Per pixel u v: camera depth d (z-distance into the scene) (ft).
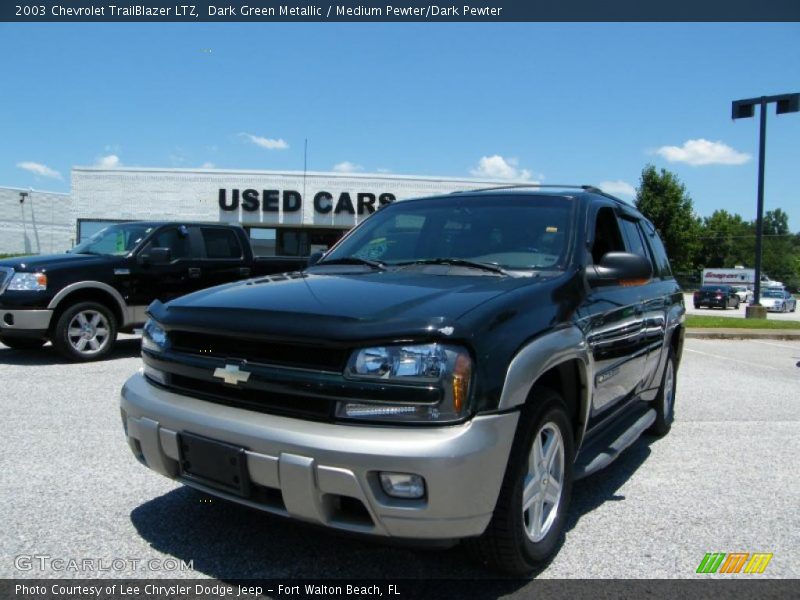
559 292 9.91
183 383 9.31
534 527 9.14
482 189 14.06
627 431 13.11
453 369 7.65
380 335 7.73
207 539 10.12
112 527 10.50
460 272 10.80
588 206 12.33
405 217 13.39
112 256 27.04
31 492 11.92
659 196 167.53
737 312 109.09
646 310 13.99
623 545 10.40
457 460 7.38
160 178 101.45
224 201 101.60
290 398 8.13
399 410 7.61
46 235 157.38
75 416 17.22
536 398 8.95
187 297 10.27
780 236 350.02
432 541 7.73
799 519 11.65
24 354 28.07
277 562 9.43
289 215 102.01
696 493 12.94
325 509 7.80
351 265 12.25
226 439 8.24
